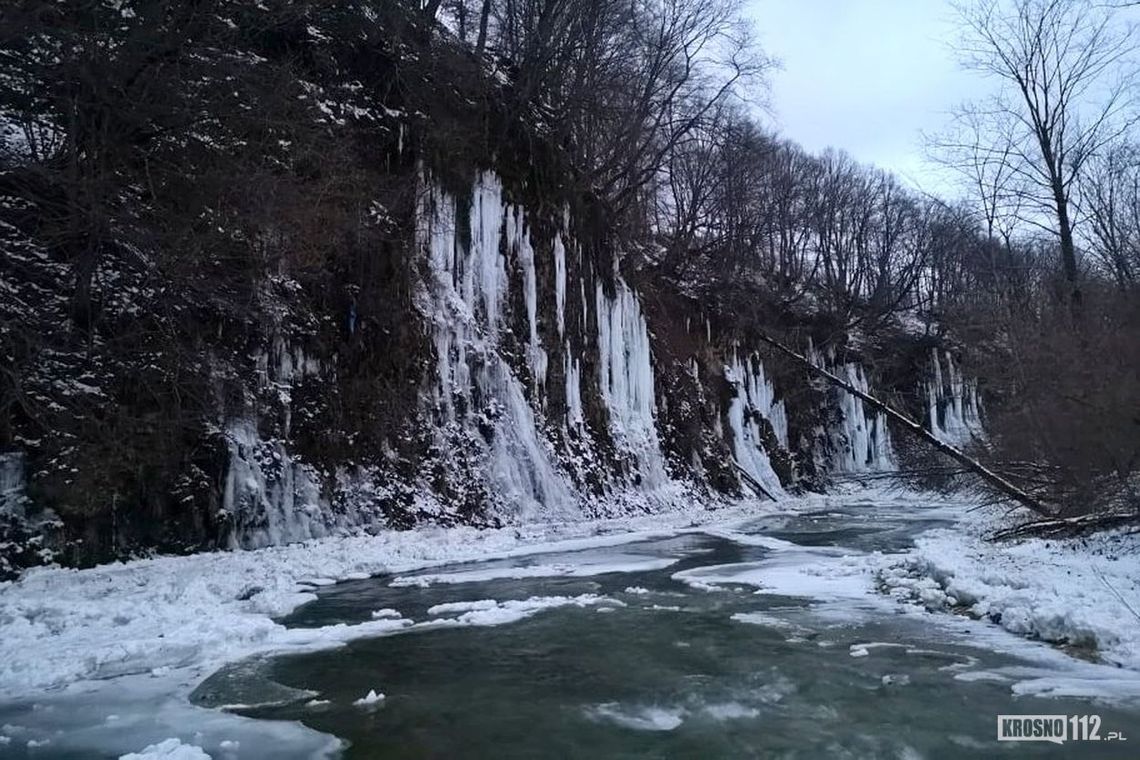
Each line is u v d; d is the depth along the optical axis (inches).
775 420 1636.3
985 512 884.0
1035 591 378.0
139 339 552.1
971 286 1465.3
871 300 2070.6
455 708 250.7
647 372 1218.6
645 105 1243.8
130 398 544.7
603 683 277.3
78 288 503.8
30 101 487.8
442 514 753.6
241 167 576.4
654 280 1408.7
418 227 839.1
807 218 2117.4
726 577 520.1
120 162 515.2
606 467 1051.9
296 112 671.8
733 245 1657.2
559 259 1049.5
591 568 568.1
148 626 344.8
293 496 643.5
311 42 788.0
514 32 1111.0
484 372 872.3
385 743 220.5
